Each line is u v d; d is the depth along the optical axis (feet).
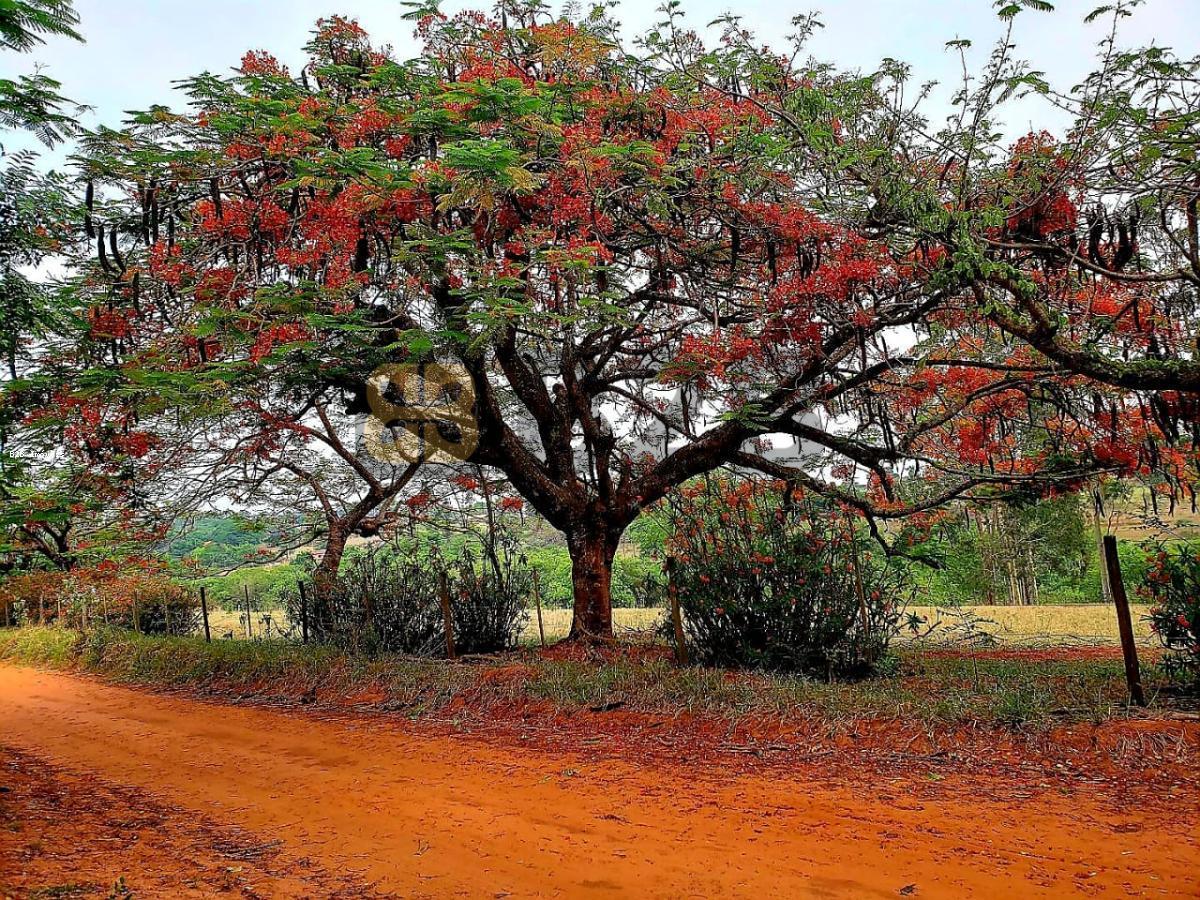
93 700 36.96
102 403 29.19
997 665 29.43
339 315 26.86
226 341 28.50
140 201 29.45
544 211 28.25
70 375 28.07
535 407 39.09
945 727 20.17
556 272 26.84
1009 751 18.79
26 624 65.41
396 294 29.63
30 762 24.00
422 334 26.76
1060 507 60.49
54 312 26.37
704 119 29.50
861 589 27.48
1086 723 19.42
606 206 29.81
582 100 29.48
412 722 26.32
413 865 13.41
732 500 32.73
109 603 58.65
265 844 14.84
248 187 29.96
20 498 25.40
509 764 20.22
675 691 24.56
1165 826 14.08
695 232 32.96
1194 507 30.19
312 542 57.31
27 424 27.37
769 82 29.30
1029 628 46.88
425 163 26.35
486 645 40.42
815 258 28.66
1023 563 66.69
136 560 51.29
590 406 40.37
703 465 36.27
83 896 12.16
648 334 39.11
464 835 14.87
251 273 29.09
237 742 25.12
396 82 28.84
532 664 30.73
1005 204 23.90
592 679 26.84
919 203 23.27
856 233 26.89
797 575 28.04
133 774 21.63
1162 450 29.58
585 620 37.58
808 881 12.16
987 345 30.60
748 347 30.96
